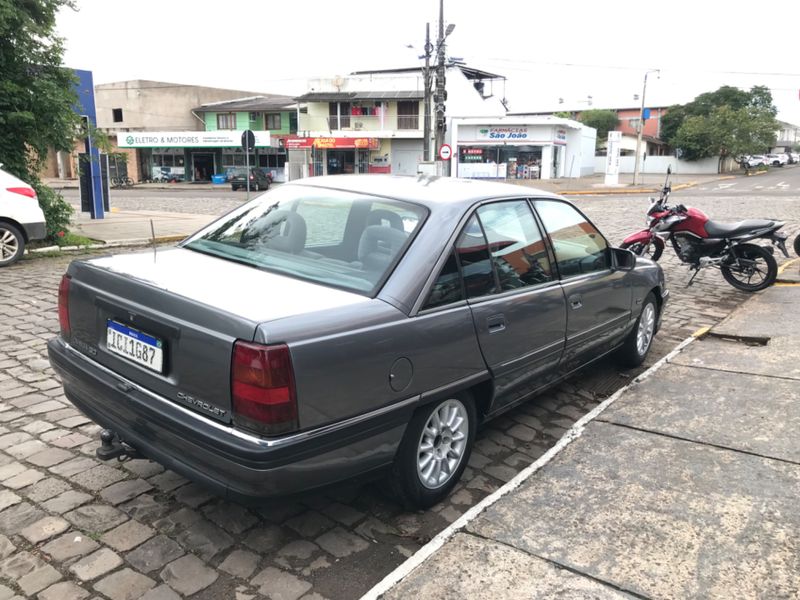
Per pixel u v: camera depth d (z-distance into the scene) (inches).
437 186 146.6
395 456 116.7
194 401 103.3
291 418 96.6
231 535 117.9
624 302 189.8
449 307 122.5
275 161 1932.8
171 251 140.6
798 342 223.5
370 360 106.1
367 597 98.3
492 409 141.2
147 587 103.3
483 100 2004.2
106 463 142.3
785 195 1130.7
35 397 177.8
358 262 123.5
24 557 109.6
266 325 96.2
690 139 2333.9
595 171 2428.6
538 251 153.0
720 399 174.6
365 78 1756.9
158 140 1898.4
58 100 419.8
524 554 108.2
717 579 100.5
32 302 284.4
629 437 152.5
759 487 127.6
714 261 329.7
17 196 367.6
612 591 98.7
